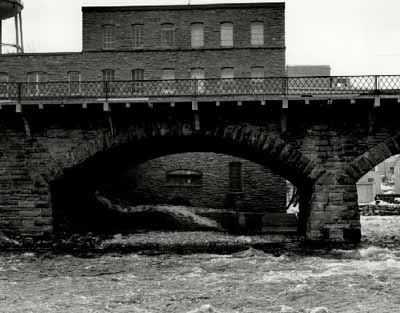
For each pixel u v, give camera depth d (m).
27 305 17.92
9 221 31.16
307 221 31.61
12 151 31.08
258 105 28.97
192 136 30.28
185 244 32.31
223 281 21.23
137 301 18.34
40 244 30.61
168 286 20.53
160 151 38.19
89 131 30.64
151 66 45.44
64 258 26.81
